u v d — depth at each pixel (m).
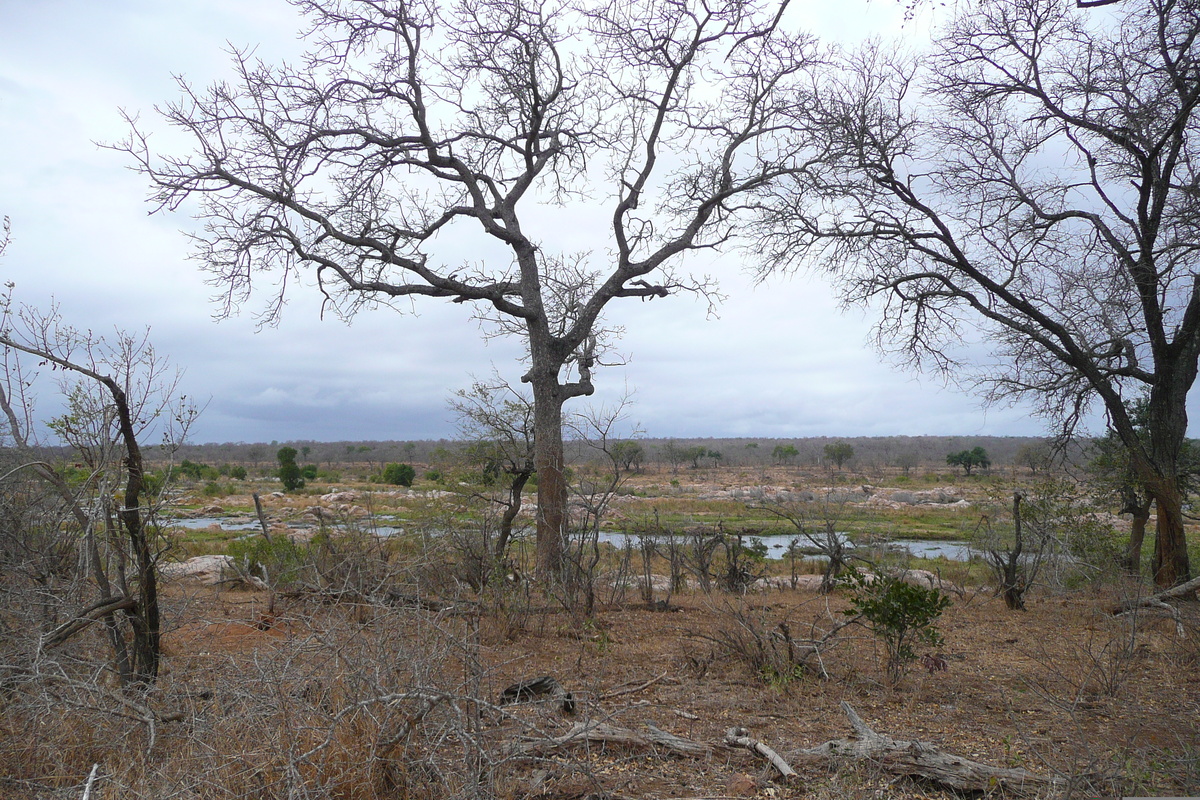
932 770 4.54
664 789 4.43
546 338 14.46
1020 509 12.98
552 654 8.20
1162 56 13.45
